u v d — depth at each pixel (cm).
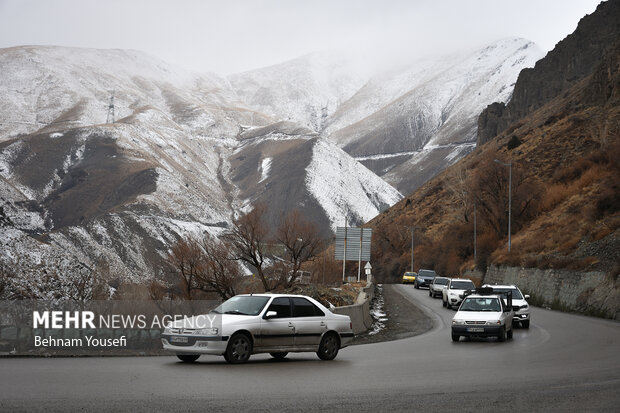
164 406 927
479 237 8744
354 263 12456
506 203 8156
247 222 6588
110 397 991
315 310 1619
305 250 7050
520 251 6156
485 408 962
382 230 13175
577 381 1252
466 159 14262
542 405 991
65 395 1000
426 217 12506
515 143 11306
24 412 860
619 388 1161
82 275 4806
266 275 6838
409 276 8206
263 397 1027
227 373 1314
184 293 6312
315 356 1750
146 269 16425
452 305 3934
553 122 11281
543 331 2666
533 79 17675
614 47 10775
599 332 2603
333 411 923
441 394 1088
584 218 5834
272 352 1522
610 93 10406
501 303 2378
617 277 3725
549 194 8100
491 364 1545
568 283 4412
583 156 9156
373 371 1398
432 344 2153
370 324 2998
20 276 4156
